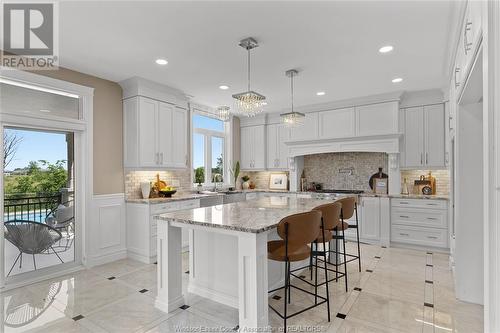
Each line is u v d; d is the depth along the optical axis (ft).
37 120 10.73
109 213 13.01
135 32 8.70
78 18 7.88
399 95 15.12
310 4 7.29
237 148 21.74
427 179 15.81
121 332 7.21
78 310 8.33
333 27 8.42
